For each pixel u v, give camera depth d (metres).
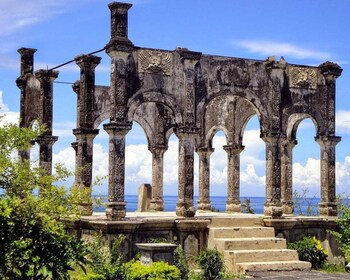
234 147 28.34
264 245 22.05
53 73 26.50
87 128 23.98
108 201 21.03
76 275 17.80
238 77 23.52
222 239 21.75
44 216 11.95
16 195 12.30
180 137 22.44
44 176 12.67
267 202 23.55
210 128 29.31
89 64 24.05
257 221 23.23
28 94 28.23
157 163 29.55
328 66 24.78
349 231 22.70
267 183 23.77
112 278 16.11
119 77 21.27
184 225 21.66
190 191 22.38
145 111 29.55
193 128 22.45
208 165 29.47
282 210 26.14
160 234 21.45
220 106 29.03
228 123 28.66
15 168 12.38
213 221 22.42
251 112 27.56
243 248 21.64
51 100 26.55
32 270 11.77
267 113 23.97
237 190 28.41
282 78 24.23
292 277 19.97
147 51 21.98
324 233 24.08
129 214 25.11
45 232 11.92
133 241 20.84
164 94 22.16
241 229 22.38
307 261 22.33
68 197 12.73
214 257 20.08
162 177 29.59
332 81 24.98
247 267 20.61
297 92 24.50
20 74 28.72
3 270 11.77
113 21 21.39
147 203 29.20
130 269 16.55
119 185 21.03
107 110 28.05
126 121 21.36
